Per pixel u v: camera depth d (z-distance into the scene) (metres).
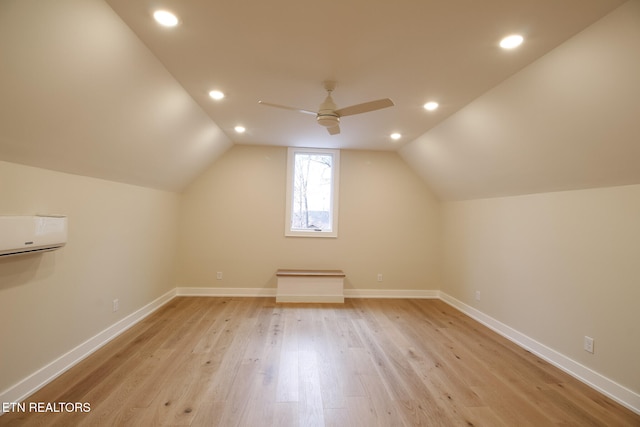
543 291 2.86
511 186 3.21
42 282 2.12
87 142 2.21
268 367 2.51
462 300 4.25
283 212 4.79
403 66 2.23
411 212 4.95
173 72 2.37
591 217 2.42
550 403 2.11
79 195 2.47
